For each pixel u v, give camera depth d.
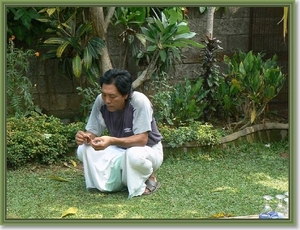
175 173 4.48
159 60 5.66
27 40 5.58
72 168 4.62
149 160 3.85
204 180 4.30
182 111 5.34
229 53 6.36
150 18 5.57
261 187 4.13
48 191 3.98
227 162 4.83
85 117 5.55
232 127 5.62
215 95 5.63
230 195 3.92
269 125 5.57
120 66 5.93
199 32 6.27
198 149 5.00
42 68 5.80
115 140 3.74
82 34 5.38
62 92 5.91
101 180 3.92
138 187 3.83
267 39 6.39
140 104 3.82
